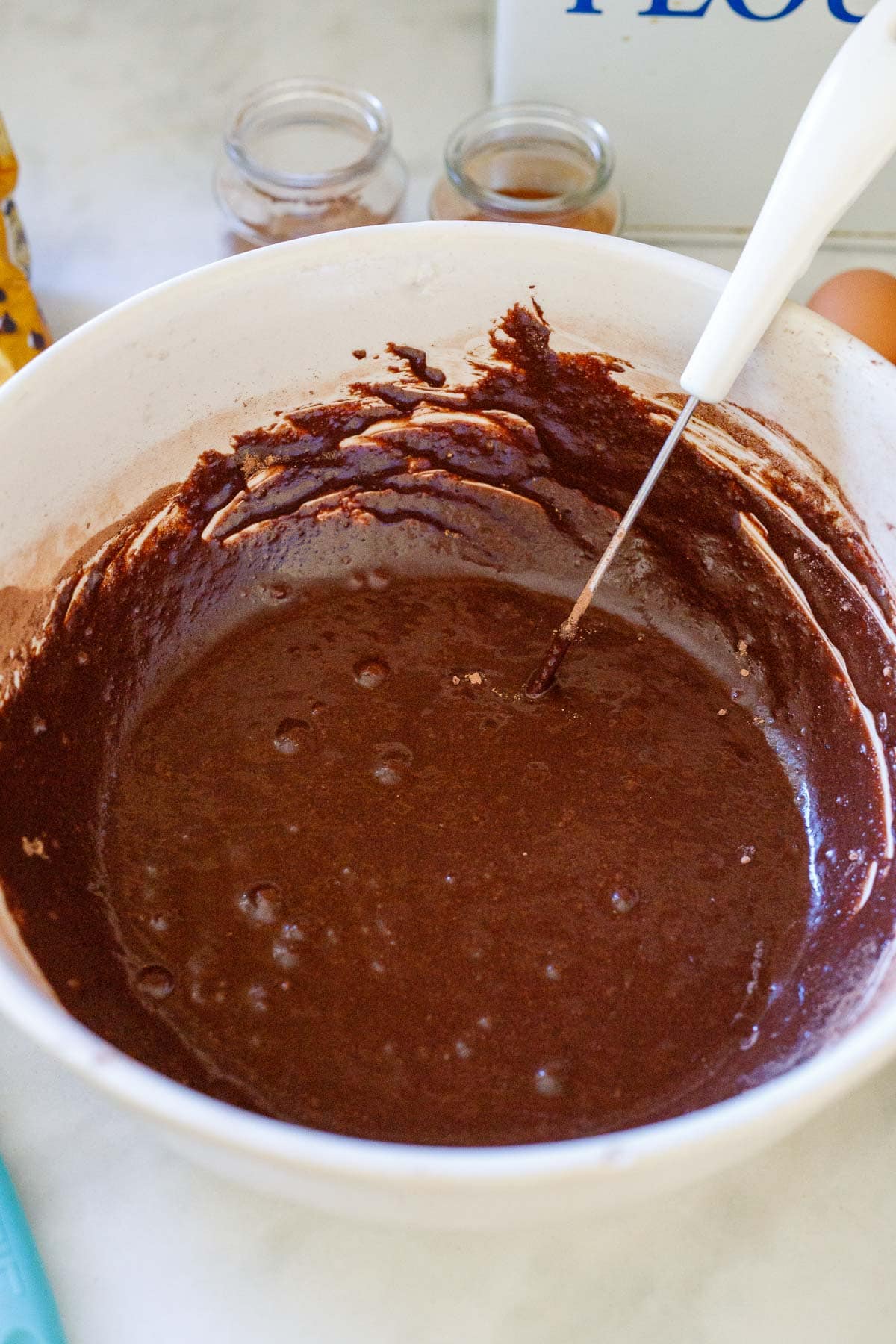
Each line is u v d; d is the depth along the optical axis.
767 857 0.52
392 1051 0.48
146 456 0.52
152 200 0.65
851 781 0.53
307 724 0.54
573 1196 0.38
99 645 0.53
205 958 0.50
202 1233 0.46
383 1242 0.46
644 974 0.50
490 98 0.67
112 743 0.53
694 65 0.59
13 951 0.43
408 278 0.51
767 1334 0.45
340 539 0.58
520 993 0.49
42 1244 0.46
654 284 0.50
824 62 0.58
